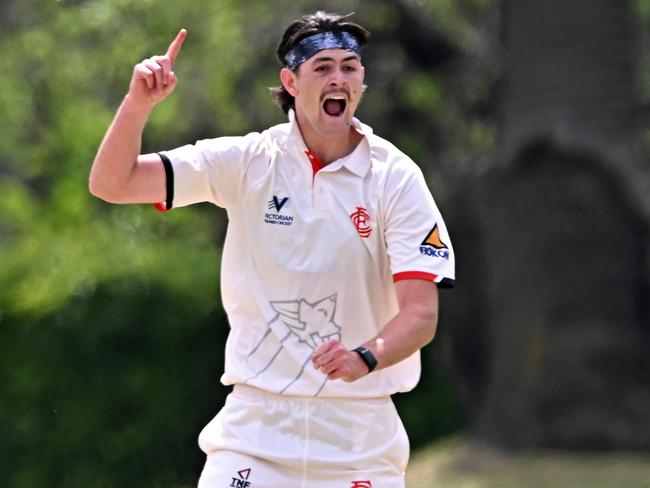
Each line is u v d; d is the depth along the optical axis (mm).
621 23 46281
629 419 44500
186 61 61500
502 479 43438
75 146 69938
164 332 49219
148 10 59938
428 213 16625
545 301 45344
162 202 16812
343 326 16641
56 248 55094
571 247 45062
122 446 48844
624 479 41094
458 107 62750
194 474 50062
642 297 45312
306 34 16547
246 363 16766
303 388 16531
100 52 63344
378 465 16797
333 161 16812
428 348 56906
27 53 67250
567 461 44062
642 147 51031
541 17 46375
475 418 50906
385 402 16938
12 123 70250
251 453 16641
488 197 48031
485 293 50000
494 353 47469
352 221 16547
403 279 16422
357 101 16750
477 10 61938
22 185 76750
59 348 48594
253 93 60094
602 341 44719
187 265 51188
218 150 16828
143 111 16203
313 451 16578
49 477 48562
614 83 45969
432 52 62594
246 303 16766
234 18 60125
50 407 48500
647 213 44500
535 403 45469
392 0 60844
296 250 16547
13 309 48844
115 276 49188
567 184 45094
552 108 45938
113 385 48750
